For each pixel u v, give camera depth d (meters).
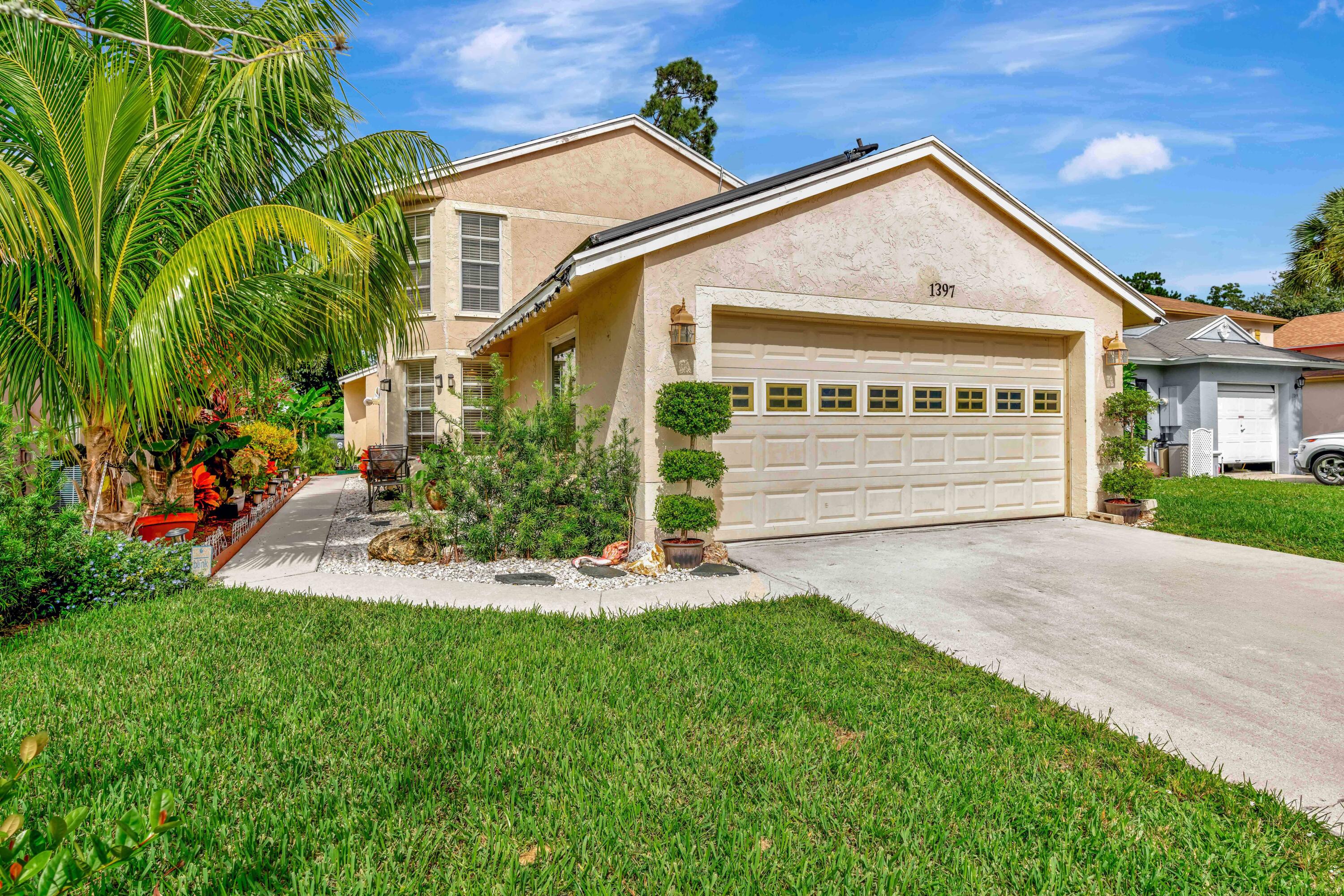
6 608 5.05
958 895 2.28
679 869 2.37
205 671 4.03
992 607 5.84
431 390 13.68
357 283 7.77
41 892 1.25
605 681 3.95
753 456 8.43
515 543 7.44
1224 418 18.88
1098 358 10.32
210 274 6.27
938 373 9.56
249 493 11.37
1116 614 5.64
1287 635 5.11
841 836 2.58
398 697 3.68
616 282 8.30
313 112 7.61
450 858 2.44
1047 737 3.44
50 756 3.00
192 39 7.60
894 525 9.27
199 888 2.21
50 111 5.89
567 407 7.93
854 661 4.43
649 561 6.93
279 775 2.91
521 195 13.86
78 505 6.18
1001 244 9.55
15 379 6.06
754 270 8.04
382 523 10.58
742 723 3.50
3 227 5.47
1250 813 2.85
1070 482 10.46
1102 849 2.53
